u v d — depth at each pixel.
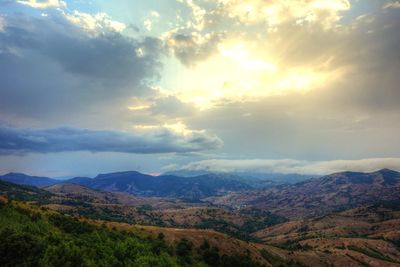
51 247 162.25
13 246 143.50
